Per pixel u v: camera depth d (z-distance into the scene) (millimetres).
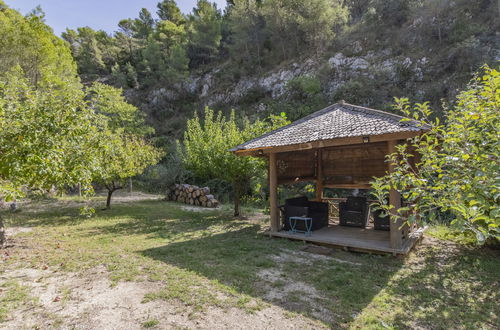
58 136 4910
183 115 31938
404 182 3014
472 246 5949
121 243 6348
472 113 2805
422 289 3865
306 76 24656
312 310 3270
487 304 3430
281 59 31562
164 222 9070
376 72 22594
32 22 15555
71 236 7082
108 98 21047
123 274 4367
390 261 5051
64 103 5188
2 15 14945
